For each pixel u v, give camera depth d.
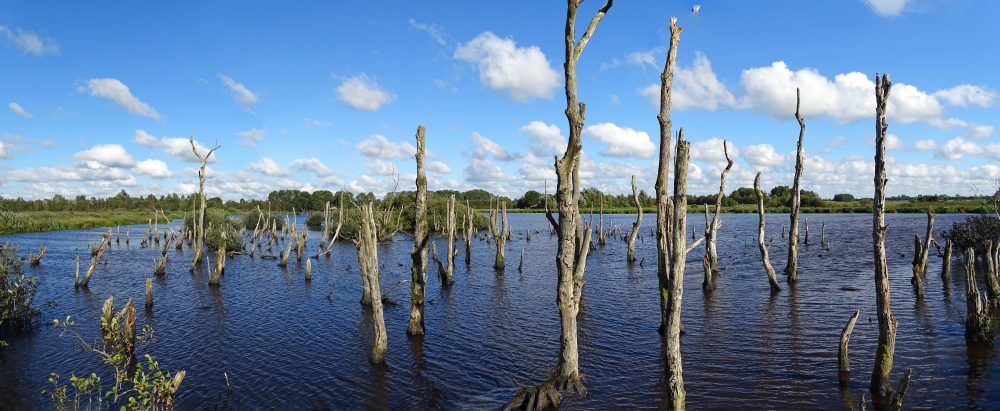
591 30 13.41
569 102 13.38
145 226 102.31
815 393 14.94
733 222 100.88
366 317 25.33
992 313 20.88
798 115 29.92
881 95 13.51
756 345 19.53
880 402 14.12
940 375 15.83
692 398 14.86
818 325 22.16
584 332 21.98
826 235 68.31
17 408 15.02
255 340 21.64
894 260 42.69
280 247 61.22
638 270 40.69
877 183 13.99
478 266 44.25
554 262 46.84
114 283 36.44
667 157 18.28
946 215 108.56
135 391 16.09
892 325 14.28
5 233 78.38
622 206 157.00
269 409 14.88
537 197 165.88
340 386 16.48
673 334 12.22
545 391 14.49
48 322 24.61
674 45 13.82
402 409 14.78
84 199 141.88
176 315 26.39
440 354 19.36
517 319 24.66
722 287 31.42
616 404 14.58
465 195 163.38
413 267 21.67
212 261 48.53
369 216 18.42
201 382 16.95
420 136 21.03
